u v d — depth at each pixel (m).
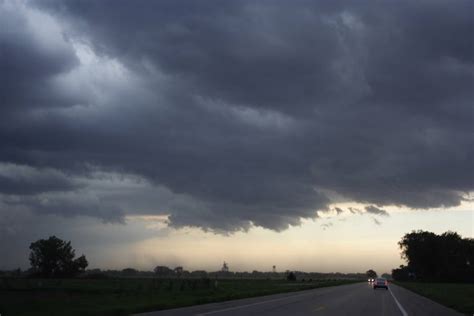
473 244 164.62
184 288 60.97
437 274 163.75
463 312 30.75
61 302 34.91
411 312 29.83
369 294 54.62
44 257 135.88
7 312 26.30
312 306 32.66
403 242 173.25
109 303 34.19
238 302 36.88
